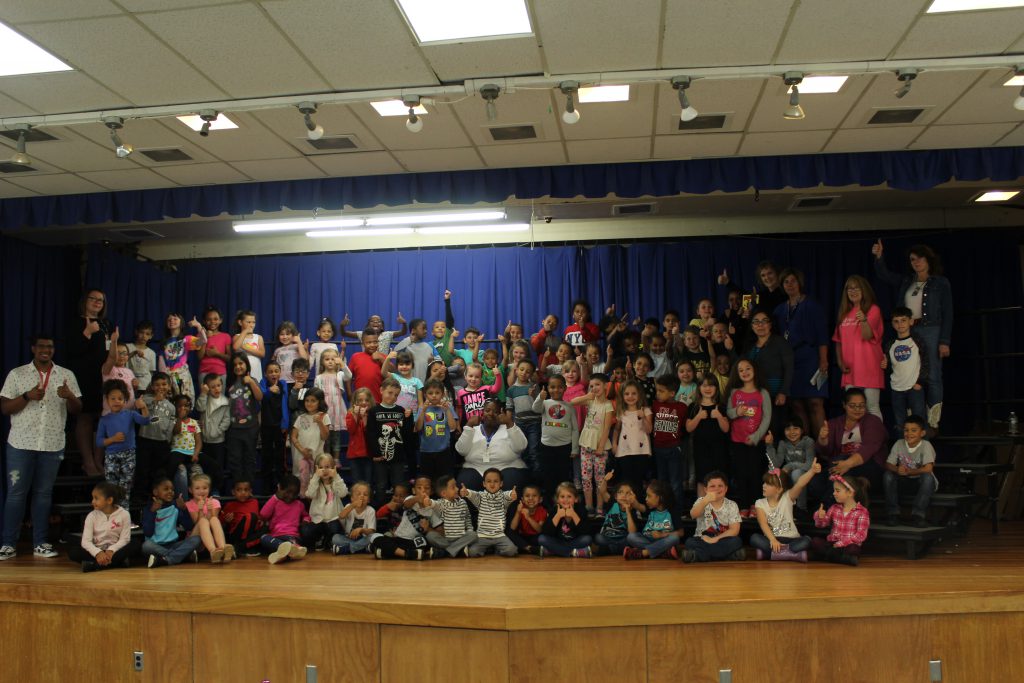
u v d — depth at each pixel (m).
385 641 3.95
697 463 6.04
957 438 6.73
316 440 6.52
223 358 7.20
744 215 8.73
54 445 6.05
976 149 5.96
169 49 4.27
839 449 5.90
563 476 6.34
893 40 4.24
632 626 3.84
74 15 3.90
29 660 4.59
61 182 6.42
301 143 5.67
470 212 7.68
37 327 8.08
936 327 6.20
